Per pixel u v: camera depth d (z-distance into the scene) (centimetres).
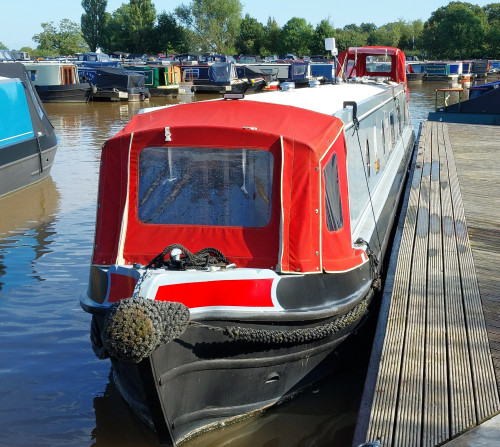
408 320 604
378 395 475
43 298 850
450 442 417
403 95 1530
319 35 9756
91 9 10812
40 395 623
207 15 9912
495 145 1748
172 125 574
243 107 622
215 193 567
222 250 557
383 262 883
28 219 1235
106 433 561
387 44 11425
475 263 774
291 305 543
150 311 448
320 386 630
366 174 820
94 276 569
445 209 1038
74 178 1619
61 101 3947
